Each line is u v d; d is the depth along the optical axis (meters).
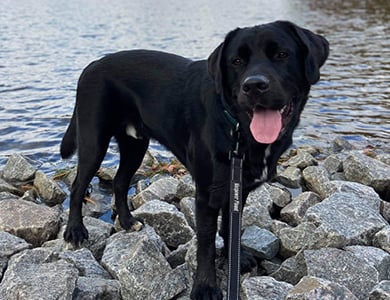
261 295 1.02
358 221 1.30
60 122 2.56
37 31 6.30
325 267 1.10
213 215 1.12
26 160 1.94
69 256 1.19
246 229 1.35
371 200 1.50
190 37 5.90
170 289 1.08
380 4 10.01
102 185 1.82
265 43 1.03
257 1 12.18
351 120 2.63
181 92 1.18
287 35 1.05
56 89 3.25
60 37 5.78
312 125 2.55
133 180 1.87
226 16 8.56
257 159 1.07
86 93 1.33
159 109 1.23
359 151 2.04
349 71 3.83
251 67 1.01
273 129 1.00
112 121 1.34
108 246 1.25
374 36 5.65
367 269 1.09
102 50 4.88
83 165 1.36
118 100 1.32
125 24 7.38
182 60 1.25
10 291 1.00
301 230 1.28
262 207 1.46
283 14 8.66
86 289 1.04
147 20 8.02
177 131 1.19
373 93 3.17
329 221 1.28
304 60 1.06
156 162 1.99
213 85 1.08
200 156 1.11
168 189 1.63
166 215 1.36
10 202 1.47
